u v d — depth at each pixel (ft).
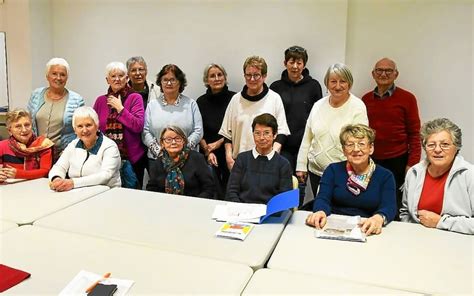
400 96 10.71
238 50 12.43
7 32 13.92
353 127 6.79
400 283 4.47
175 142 8.64
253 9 12.10
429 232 6.05
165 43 13.08
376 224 6.05
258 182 8.05
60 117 10.48
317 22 11.67
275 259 5.05
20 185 8.27
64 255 5.03
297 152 10.98
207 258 5.02
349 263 4.96
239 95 10.55
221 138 11.34
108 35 13.67
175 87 10.58
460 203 6.31
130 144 10.82
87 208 6.87
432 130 6.34
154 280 4.44
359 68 11.88
